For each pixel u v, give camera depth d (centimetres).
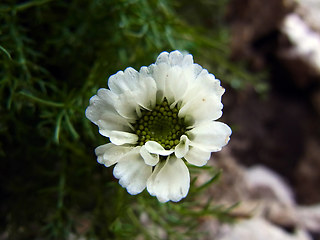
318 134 20
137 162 7
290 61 19
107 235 11
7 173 12
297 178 21
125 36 12
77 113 10
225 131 7
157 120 8
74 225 11
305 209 19
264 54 20
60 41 11
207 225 15
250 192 18
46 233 12
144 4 12
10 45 10
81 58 12
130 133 7
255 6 18
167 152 7
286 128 20
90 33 12
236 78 18
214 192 17
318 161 20
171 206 9
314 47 19
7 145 11
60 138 10
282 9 18
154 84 7
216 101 7
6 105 11
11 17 10
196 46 14
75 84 11
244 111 20
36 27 11
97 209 11
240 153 20
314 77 19
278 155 20
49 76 11
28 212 11
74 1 11
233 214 16
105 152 7
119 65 11
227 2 17
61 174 11
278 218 17
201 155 7
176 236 13
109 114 7
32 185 11
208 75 7
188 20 17
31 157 11
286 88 20
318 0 22
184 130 8
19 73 10
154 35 13
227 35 18
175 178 7
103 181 10
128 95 7
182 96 7
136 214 13
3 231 12
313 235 18
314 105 20
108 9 11
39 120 11
